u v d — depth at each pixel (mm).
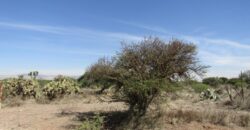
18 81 29750
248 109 23312
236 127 16656
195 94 29984
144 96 16516
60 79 30422
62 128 16562
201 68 16797
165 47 16500
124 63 16609
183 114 17734
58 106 24922
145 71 16531
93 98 27859
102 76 17016
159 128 16109
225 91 34375
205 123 16984
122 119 17328
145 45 16594
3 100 27047
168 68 16594
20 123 17797
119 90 17172
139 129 16172
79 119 18438
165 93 17234
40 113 20891
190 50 16484
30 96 29484
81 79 21391
